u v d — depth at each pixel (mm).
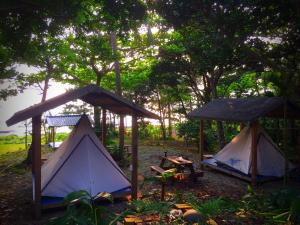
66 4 7809
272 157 10734
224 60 10867
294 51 9914
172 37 16953
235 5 8891
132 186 7824
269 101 10195
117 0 8430
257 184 9898
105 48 13844
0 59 12242
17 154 16812
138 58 18438
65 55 14500
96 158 8023
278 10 8953
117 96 7355
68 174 7629
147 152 16938
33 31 9148
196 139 18609
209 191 8961
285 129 9891
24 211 7172
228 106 11664
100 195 5293
